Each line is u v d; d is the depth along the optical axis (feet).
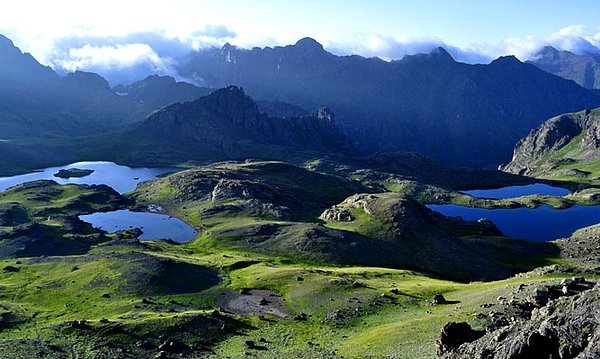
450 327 200.03
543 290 311.06
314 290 460.96
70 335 352.28
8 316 398.83
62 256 620.49
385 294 426.10
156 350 331.36
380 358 254.68
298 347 318.45
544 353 130.72
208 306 445.37
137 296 468.75
